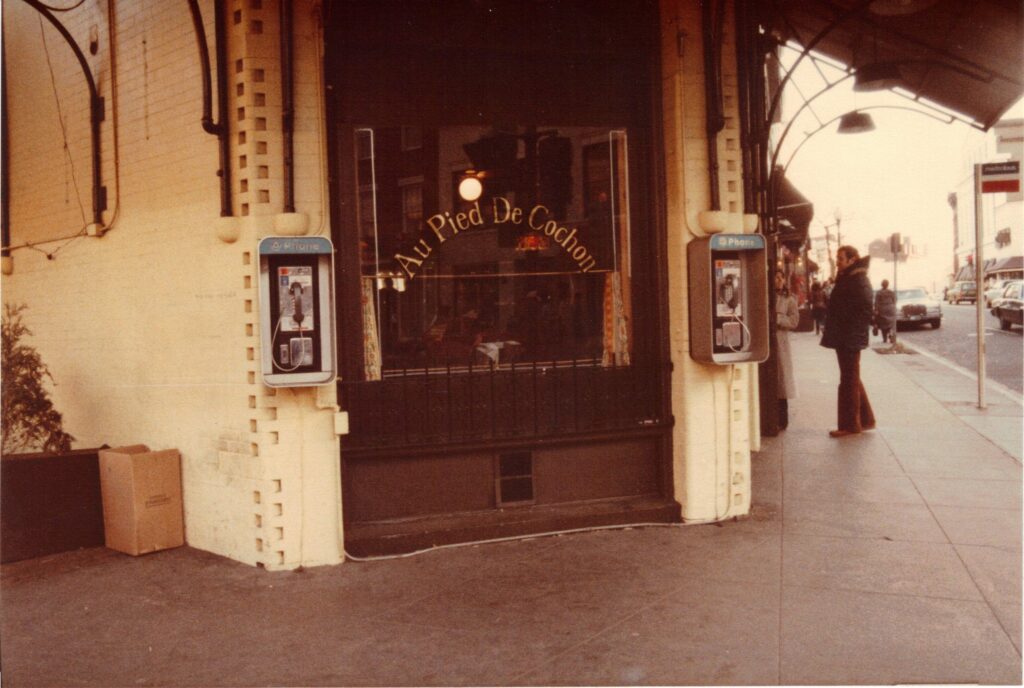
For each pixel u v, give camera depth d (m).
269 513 6.20
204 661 4.82
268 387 6.18
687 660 4.62
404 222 6.74
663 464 7.18
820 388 15.02
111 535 6.97
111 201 7.51
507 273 7.02
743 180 7.32
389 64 6.58
